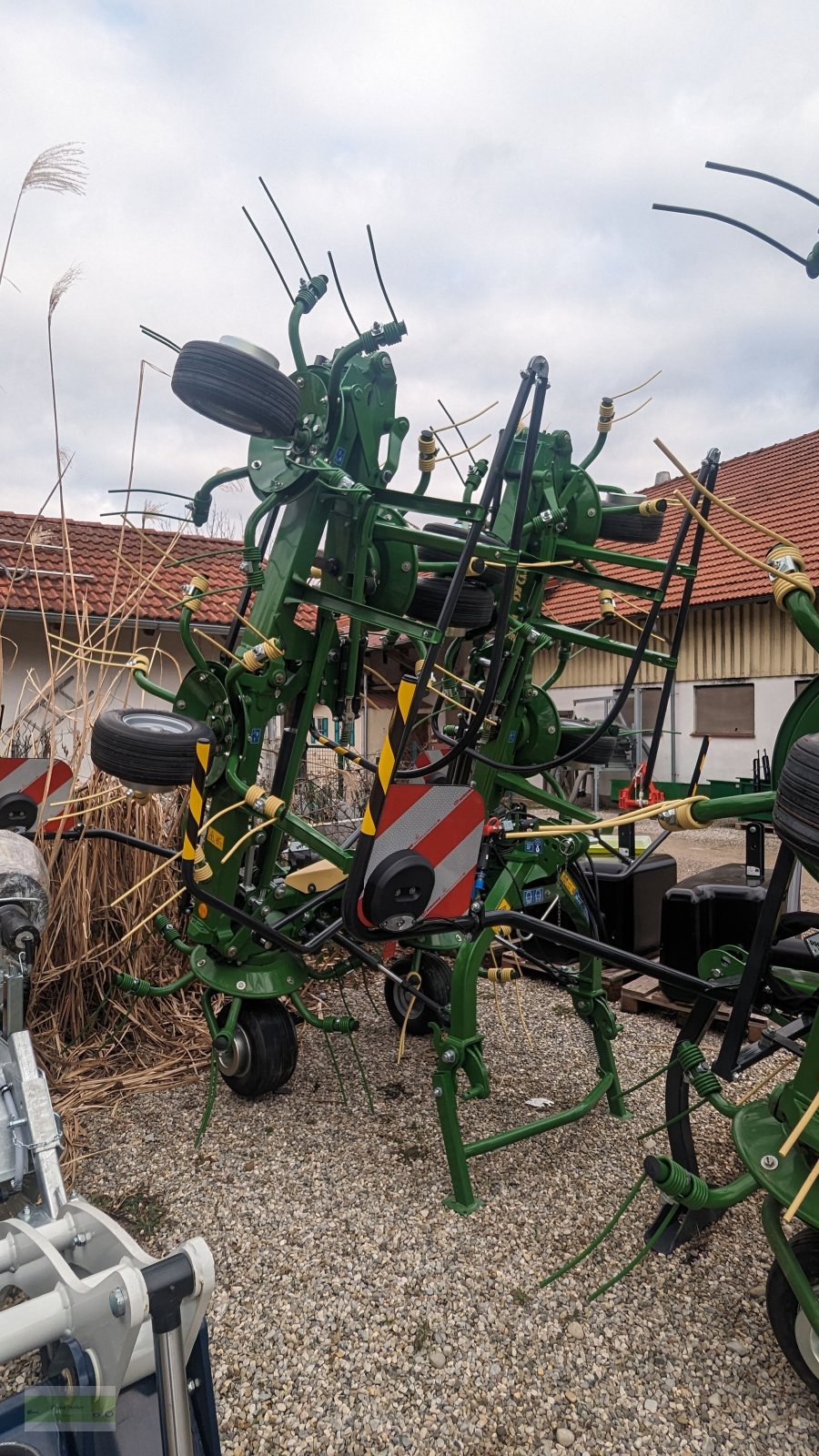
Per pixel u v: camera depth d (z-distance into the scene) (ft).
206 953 11.56
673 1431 6.27
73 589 13.99
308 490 10.52
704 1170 9.79
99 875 13.67
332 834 15.80
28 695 15.71
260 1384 6.72
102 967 13.17
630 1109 11.44
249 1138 10.61
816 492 46.68
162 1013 13.87
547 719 11.56
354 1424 6.34
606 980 15.66
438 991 13.33
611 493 11.59
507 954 17.11
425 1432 6.28
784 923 9.65
